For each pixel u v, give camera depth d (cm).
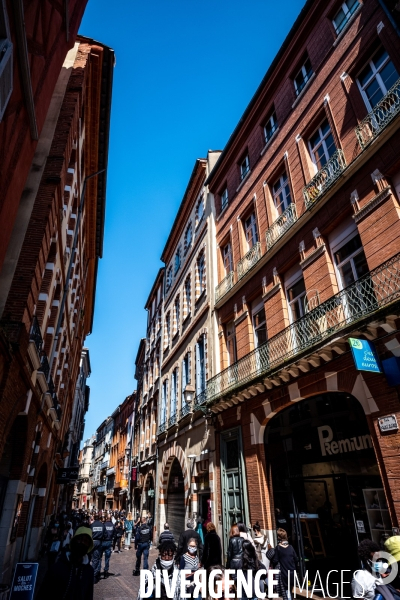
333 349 846
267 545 935
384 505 716
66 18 734
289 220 1205
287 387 1008
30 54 572
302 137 1245
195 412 1603
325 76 1177
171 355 2277
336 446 858
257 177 1493
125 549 1955
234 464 1225
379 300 780
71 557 382
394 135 852
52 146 1098
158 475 2136
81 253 2088
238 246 1560
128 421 4312
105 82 1592
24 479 1031
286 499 977
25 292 816
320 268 1012
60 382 1712
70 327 1875
